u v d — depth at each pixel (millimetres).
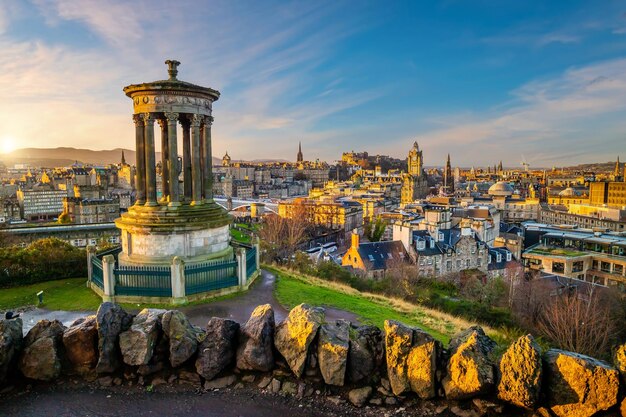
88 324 12969
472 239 71312
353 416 11023
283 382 12328
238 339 12992
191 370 12742
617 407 10117
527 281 59188
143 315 13344
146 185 24953
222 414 11125
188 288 21688
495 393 10984
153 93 23859
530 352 10781
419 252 67750
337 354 11883
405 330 11805
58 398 11789
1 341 12070
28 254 26172
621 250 74562
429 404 11281
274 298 22594
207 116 25688
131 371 12617
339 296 25031
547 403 10680
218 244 25719
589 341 32656
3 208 169125
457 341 11875
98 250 28906
